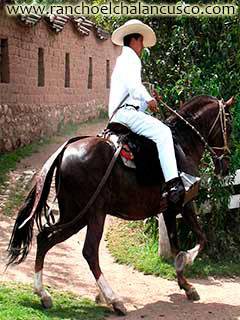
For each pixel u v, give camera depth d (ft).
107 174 20.58
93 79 78.23
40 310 19.99
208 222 27.53
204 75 28.19
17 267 25.21
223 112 23.16
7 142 48.60
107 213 21.26
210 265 26.27
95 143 20.93
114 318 20.22
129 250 27.76
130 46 21.80
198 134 22.71
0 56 49.73
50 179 20.67
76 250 28.71
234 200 28.40
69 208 21.08
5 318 18.53
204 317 20.66
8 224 31.94
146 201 21.58
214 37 28.30
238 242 28.45
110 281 24.39
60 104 64.28
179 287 23.45
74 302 21.34
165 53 28.81
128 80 21.01
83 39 73.00
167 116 27.07
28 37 54.60
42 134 57.67
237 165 28.04
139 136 21.34
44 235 21.26
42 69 58.95
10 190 37.47
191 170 21.93
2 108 48.16
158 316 20.61
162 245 26.20
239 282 25.07
